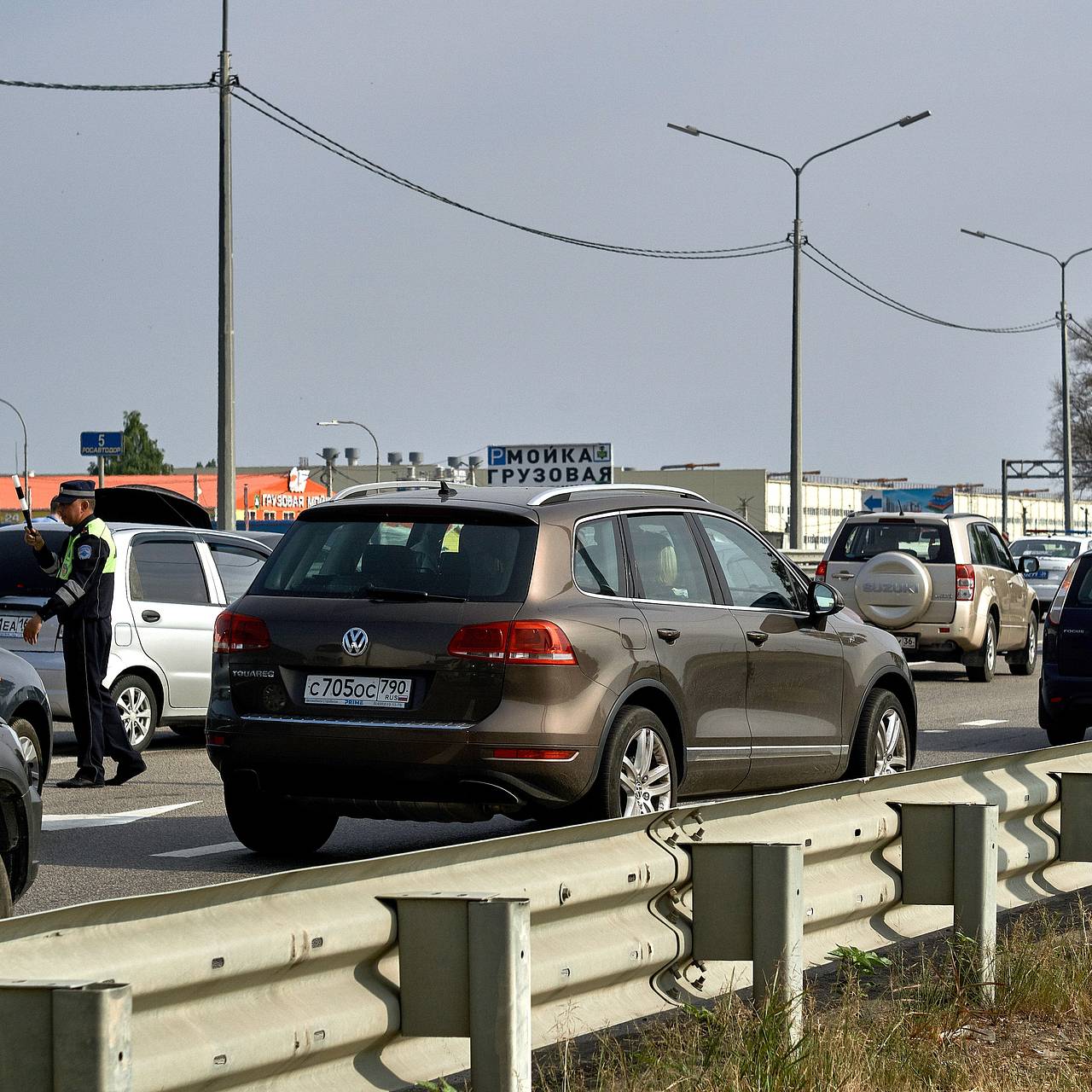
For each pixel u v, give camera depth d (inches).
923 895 392.8
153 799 715.4
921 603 1389.0
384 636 497.7
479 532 509.4
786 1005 316.8
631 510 545.3
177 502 1015.6
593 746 495.5
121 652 864.9
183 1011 229.8
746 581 589.9
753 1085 296.0
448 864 277.4
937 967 389.4
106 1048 200.5
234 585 938.1
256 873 537.3
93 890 509.7
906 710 669.9
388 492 545.3
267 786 512.7
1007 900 442.3
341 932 252.2
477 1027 259.8
